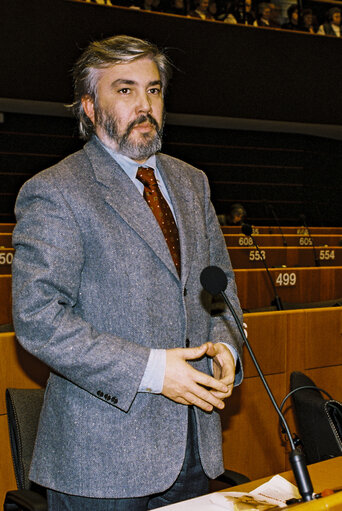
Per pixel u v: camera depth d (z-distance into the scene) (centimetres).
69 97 900
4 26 865
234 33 995
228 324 158
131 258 140
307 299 593
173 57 962
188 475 146
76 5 891
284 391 312
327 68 1060
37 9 874
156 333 140
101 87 149
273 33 1020
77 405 139
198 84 983
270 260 753
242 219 1018
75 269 137
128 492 135
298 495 133
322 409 168
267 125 1118
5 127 1069
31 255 136
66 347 131
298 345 317
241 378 157
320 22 1074
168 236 150
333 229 1066
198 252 154
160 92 153
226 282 131
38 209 138
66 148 1098
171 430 141
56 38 885
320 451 170
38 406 179
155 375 133
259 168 1238
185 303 146
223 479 167
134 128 147
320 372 326
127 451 137
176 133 1180
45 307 132
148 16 936
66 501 139
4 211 1077
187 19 964
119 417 137
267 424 304
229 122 1088
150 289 141
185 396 135
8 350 255
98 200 142
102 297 139
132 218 143
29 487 169
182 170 166
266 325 308
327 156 1289
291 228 1038
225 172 1216
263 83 1023
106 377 132
